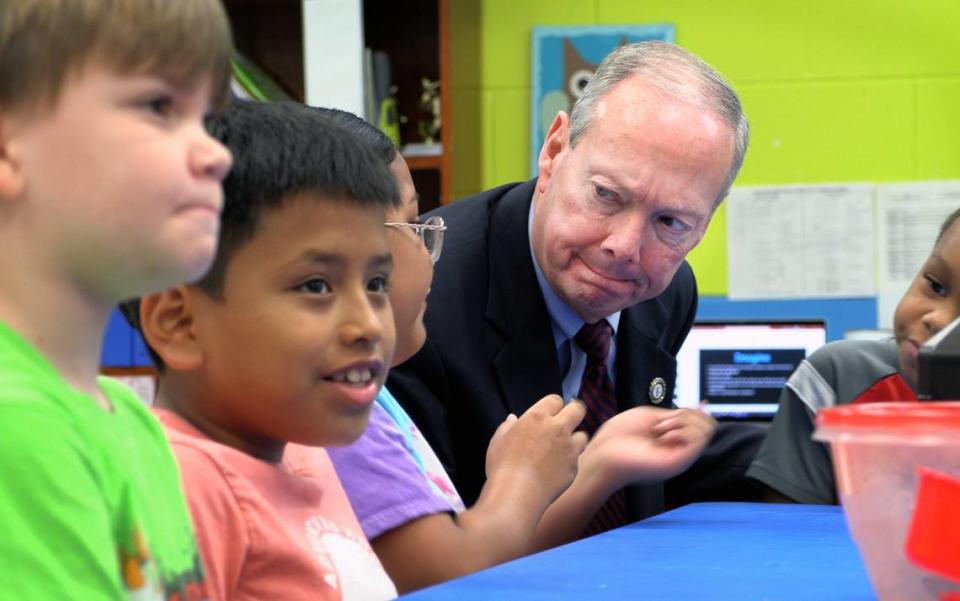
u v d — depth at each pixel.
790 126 3.35
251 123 0.88
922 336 1.61
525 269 1.70
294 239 0.86
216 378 0.88
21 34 0.55
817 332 2.41
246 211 0.85
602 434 1.50
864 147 3.33
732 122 1.72
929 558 0.70
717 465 1.90
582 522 1.47
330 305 0.87
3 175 0.57
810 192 3.34
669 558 1.00
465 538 1.14
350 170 0.88
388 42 3.41
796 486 1.81
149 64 0.57
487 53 3.42
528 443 1.27
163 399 0.93
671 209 1.63
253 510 0.84
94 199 0.56
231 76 0.65
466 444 1.64
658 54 1.71
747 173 3.37
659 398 1.84
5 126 0.57
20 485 0.54
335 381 0.87
